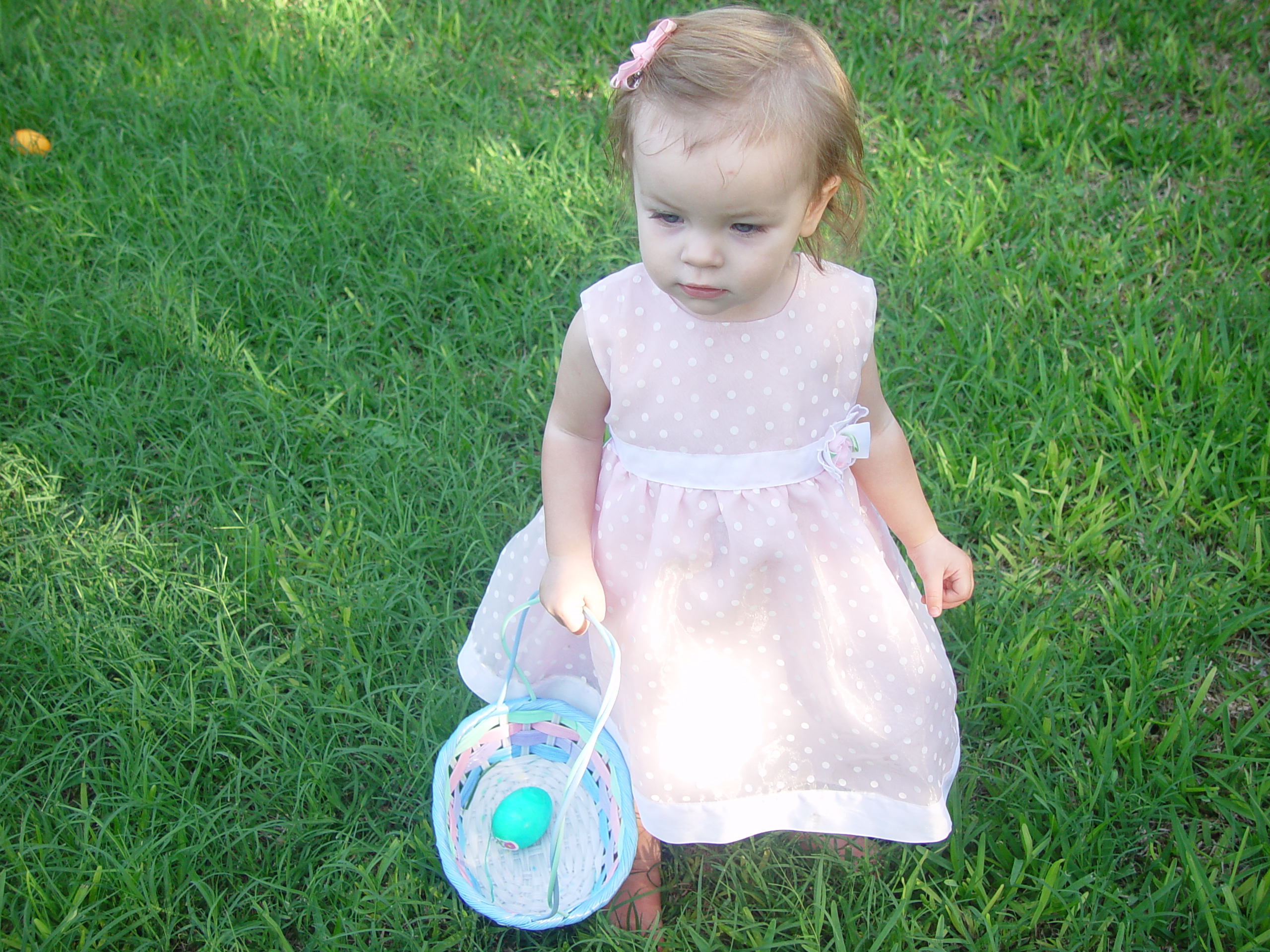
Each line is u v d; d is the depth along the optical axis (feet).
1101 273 9.68
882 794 5.80
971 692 6.82
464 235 10.19
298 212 10.27
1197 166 10.87
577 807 6.17
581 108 11.94
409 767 6.48
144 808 6.16
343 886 5.99
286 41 12.66
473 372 9.20
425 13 13.25
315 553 7.52
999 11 13.00
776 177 4.26
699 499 5.19
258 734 6.49
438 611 7.35
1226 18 12.29
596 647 5.84
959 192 10.49
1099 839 6.04
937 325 9.39
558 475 5.58
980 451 8.23
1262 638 7.27
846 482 5.42
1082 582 7.57
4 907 5.78
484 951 5.78
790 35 4.44
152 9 13.05
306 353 9.13
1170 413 8.39
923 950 5.72
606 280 5.15
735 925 5.86
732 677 5.56
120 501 8.14
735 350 4.97
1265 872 6.04
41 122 11.25
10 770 6.46
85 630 7.05
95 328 9.06
